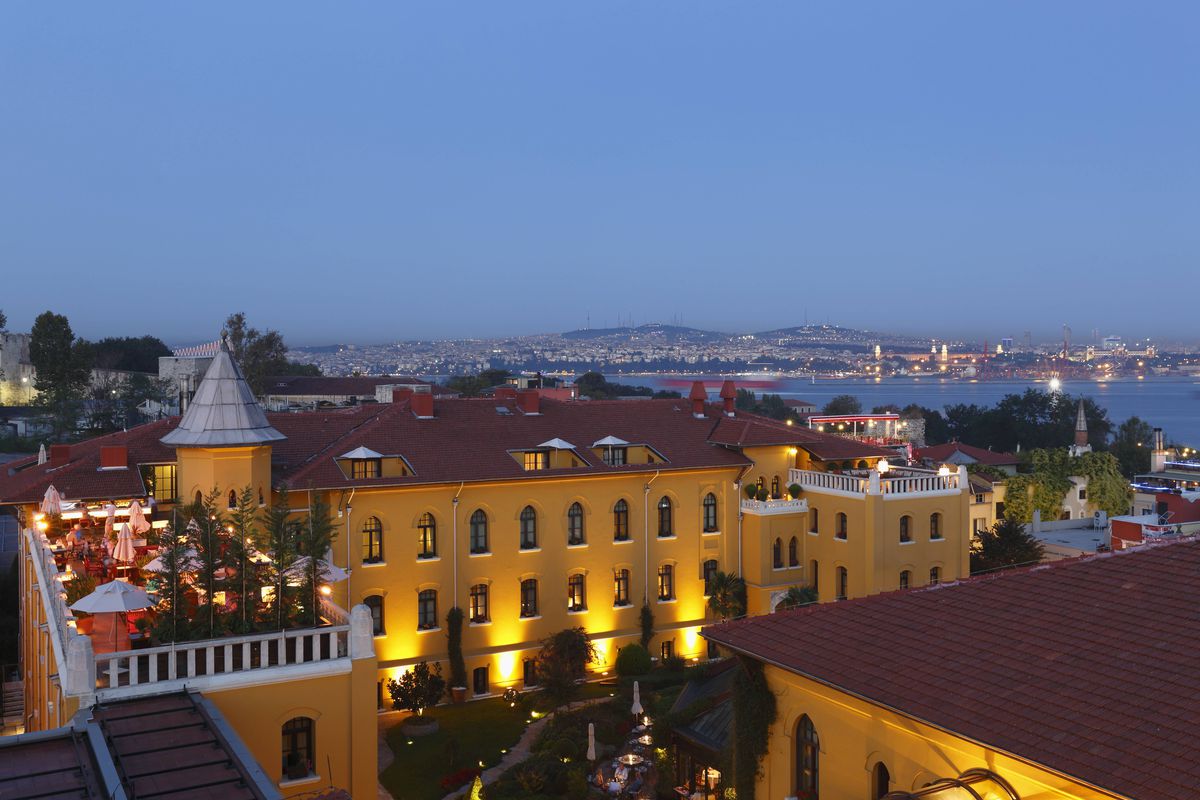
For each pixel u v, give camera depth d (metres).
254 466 46.28
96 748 19.70
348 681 26.56
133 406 131.75
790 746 24.66
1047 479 101.56
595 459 58.44
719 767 35.09
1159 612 21.64
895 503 58.84
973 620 23.17
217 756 20.31
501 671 55.09
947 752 19.94
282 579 27.83
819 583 62.00
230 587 27.31
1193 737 16.55
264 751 25.36
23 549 51.34
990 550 69.94
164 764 19.81
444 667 53.44
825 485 61.91
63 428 124.69
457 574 53.84
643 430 62.94
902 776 21.11
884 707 20.00
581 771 41.12
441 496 53.41
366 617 26.81
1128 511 103.00
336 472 51.06
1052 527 93.31
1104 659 19.92
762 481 63.81
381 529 52.16
